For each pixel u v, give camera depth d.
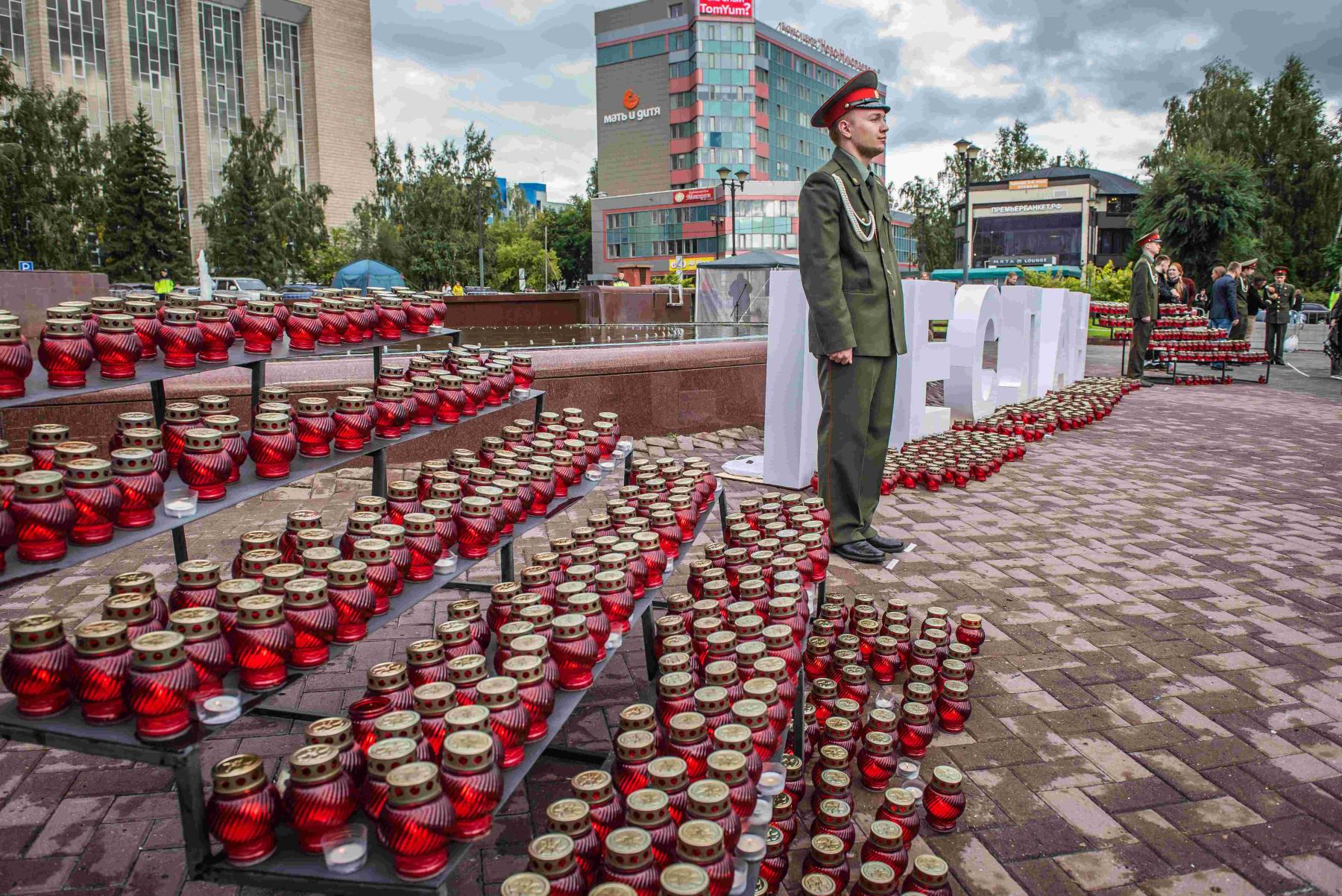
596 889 1.40
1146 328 13.90
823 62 109.75
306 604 1.69
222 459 2.06
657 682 2.11
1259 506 6.16
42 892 2.04
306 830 1.42
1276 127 51.09
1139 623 3.93
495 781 1.46
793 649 2.40
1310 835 2.40
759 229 86.19
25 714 1.48
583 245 100.81
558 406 7.31
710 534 5.25
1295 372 16.41
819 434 4.87
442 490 2.60
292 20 95.81
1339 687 3.31
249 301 2.46
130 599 1.61
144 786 2.52
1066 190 64.19
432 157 43.31
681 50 97.62
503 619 2.28
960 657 3.21
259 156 45.12
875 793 2.60
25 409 5.14
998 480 6.98
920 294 7.39
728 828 1.58
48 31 78.50
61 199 38.19
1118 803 2.55
